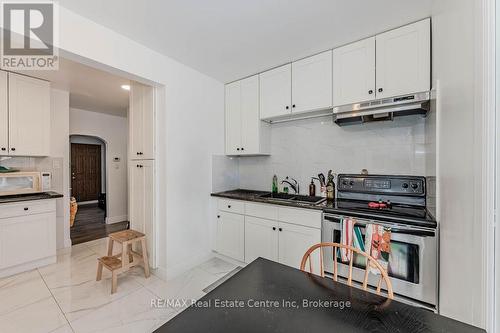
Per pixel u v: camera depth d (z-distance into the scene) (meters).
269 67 2.56
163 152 2.35
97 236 3.83
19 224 2.49
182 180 2.50
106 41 1.79
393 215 1.69
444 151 1.34
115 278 2.12
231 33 1.88
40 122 2.87
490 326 0.78
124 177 4.98
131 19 1.69
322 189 2.48
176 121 2.42
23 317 1.77
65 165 3.31
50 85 3.00
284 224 2.27
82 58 1.69
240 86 2.89
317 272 2.03
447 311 1.29
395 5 1.54
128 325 1.70
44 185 3.07
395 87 1.80
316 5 1.54
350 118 2.06
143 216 2.51
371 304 0.85
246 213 2.56
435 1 1.48
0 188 2.56
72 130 4.26
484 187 0.80
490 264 0.78
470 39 0.92
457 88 1.08
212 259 2.85
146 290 2.17
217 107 2.95
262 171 3.07
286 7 1.56
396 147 2.13
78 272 2.52
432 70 1.63
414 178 1.97
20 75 2.70
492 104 0.77
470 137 0.93
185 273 2.50
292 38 1.96
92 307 1.90
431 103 1.67
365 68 1.95
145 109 2.46
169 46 2.09
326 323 0.75
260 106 2.69
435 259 1.50
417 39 1.71
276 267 1.14
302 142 2.72
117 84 3.05
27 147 2.76
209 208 2.87
